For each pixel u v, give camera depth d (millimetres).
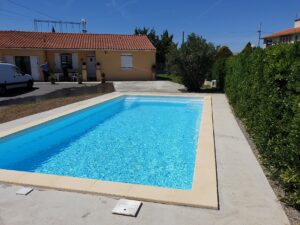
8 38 26625
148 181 5527
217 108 11062
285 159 4078
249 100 7352
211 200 3754
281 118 4559
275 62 4852
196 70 17625
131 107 13641
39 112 10469
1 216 3529
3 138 7164
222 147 6129
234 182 4363
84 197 3938
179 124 10102
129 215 3477
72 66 27375
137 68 27688
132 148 7547
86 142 8156
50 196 3986
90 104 12148
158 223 3311
